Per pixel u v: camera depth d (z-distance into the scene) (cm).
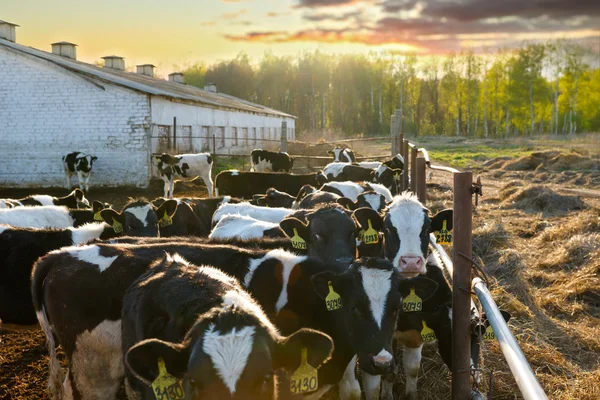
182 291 353
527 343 631
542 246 1041
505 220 1277
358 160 2358
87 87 2256
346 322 423
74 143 2288
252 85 8256
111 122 2253
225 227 710
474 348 476
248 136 3834
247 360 271
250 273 458
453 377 445
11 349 639
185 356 277
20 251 574
